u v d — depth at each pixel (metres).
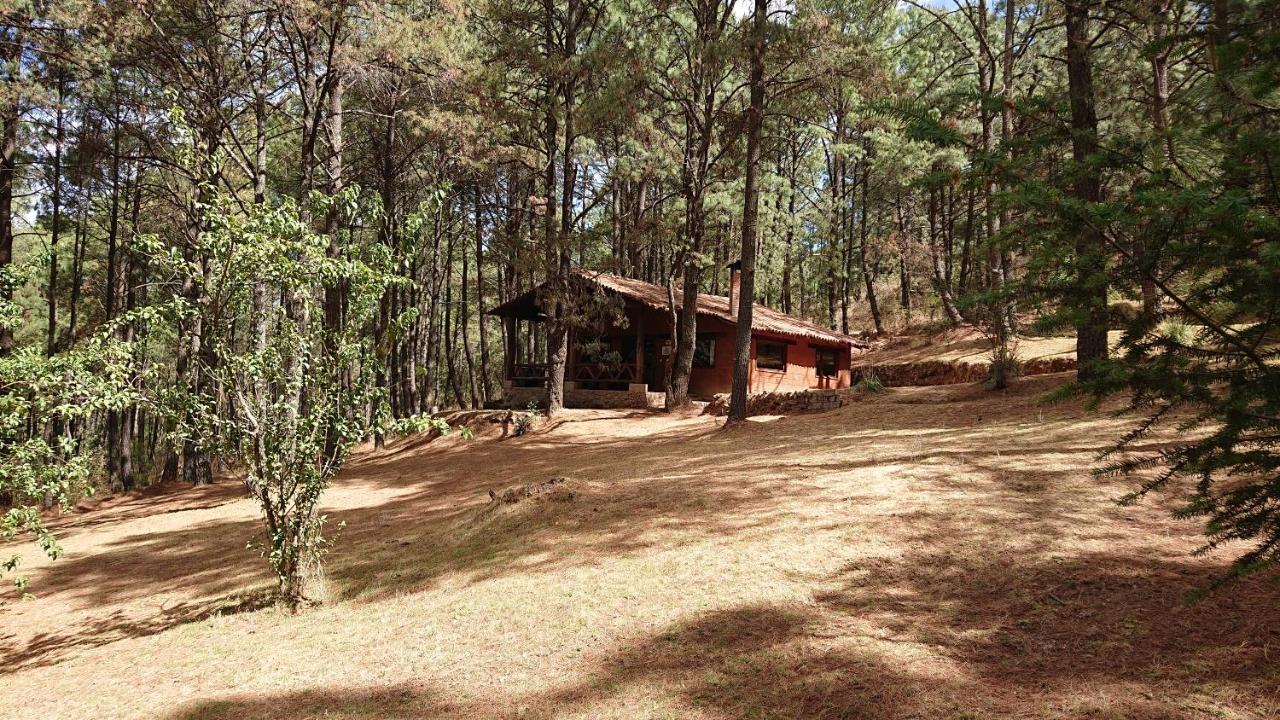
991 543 5.17
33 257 7.98
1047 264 2.28
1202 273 2.05
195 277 6.43
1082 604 4.09
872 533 5.69
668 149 20.75
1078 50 9.23
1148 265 2.09
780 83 16.08
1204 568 4.31
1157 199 1.96
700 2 18.48
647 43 19.64
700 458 10.89
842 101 24.25
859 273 34.84
